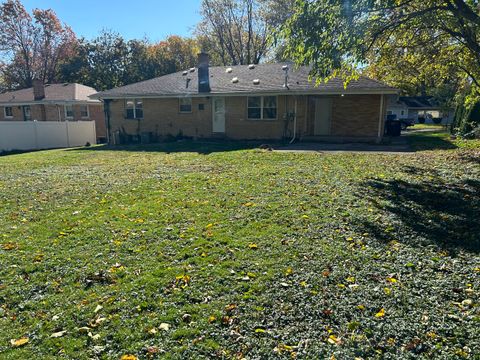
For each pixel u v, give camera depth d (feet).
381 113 52.24
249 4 123.24
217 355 8.85
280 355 8.82
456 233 16.39
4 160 45.32
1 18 122.72
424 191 23.08
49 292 11.88
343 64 34.09
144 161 39.55
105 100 68.08
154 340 9.38
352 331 9.68
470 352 8.86
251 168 32.07
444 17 35.68
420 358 8.70
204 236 16.14
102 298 11.36
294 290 11.62
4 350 9.15
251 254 14.20
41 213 20.51
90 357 8.86
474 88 47.44
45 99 83.82
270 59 129.90
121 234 16.69
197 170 32.17
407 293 11.42
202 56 62.03
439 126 113.50
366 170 29.78
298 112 55.42
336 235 16.08
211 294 11.41
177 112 63.67
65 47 133.28
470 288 11.72
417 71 59.11
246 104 58.44
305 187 24.41
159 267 13.29
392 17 33.40
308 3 29.91
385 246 15.05
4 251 15.14
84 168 36.24
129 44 129.29
